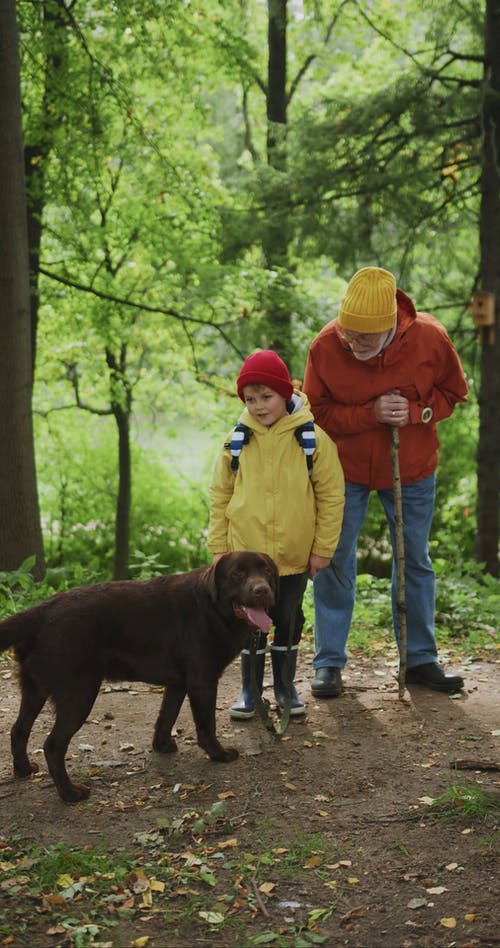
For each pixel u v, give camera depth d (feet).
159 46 37.73
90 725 14.70
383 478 15.47
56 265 42.93
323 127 34.96
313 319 41.45
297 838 10.83
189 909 9.47
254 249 40.19
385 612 22.43
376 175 34.12
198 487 54.65
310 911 9.44
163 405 54.08
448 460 47.57
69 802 11.85
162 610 12.55
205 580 12.57
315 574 14.64
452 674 16.99
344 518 15.62
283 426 13.65
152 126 39.65
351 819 11.32
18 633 11.95
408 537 15.79
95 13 37.73
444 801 11.51
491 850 10.47
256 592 11.88
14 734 12.53
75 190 38.52
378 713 15.03
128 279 46.57
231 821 11.31
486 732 14.10
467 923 9.12
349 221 35.09
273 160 37.78
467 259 39.88
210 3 39.63
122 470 50.16
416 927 9.09
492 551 36.88
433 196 36.55
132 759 13.29
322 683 15.78
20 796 12.09
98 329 43.57
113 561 51.70
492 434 36.47
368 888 9.82
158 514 54.19
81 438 55.21
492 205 35.12
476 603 23.20
